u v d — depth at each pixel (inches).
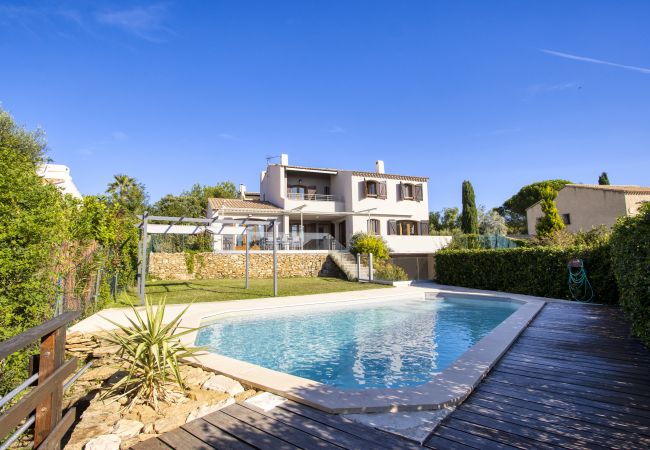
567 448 117.6
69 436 142.8
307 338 353.4
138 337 177.9
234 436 130.9
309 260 925.8
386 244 962.1
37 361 115.7
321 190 1189.1
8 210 181.2
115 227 509.4
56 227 232.2
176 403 163.3
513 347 251.4
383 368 264.8
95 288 416.5
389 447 120.6
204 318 398.0
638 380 181.0
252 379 186.5
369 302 539.5
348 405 150.1
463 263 701.3
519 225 1851.6
